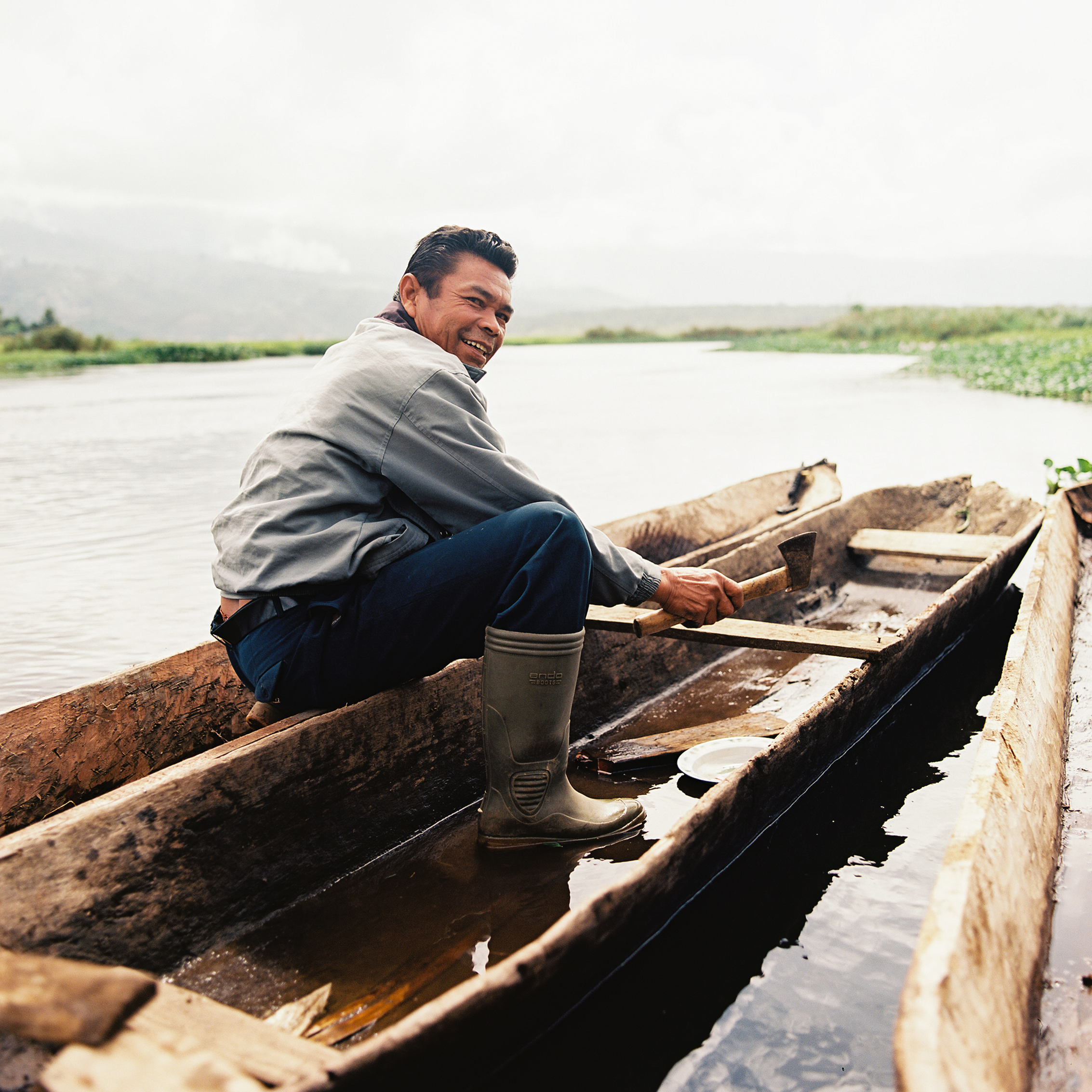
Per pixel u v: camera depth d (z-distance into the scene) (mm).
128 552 5281
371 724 1984
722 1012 1457
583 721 2648
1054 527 3572
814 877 1856
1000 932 1226
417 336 1958
